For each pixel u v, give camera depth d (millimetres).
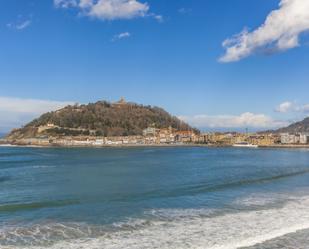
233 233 20266
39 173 62656
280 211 26328
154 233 20109
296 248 17969
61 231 20344
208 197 32812
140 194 34969
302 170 64500
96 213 25469
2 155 156000
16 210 26703
